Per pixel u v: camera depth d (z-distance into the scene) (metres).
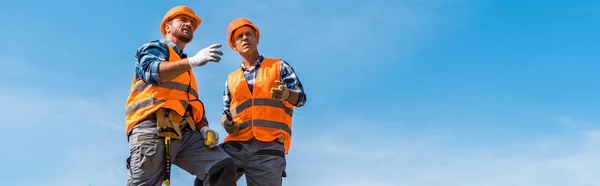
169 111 4.84
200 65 4.50
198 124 5.20
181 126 4.95
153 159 4.76
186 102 4.98
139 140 4.79
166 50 4.91
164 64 4.62
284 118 5.86
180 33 5.15
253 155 5.73
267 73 5.87
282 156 5.80
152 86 4.85
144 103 4.83
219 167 4.88
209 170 4.87
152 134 4.77
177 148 4.88
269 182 5.70
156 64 4.65
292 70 5.83
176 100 4.89
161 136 4.77
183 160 5.01
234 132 5.80
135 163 4.81
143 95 4.86
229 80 6.07
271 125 5.77
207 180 4.93
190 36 5.21
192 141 4.98
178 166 5.10
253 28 6.04
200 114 5.16
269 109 5.79
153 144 4.76
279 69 5.86
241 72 6.00
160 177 4.85
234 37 5.97
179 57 5.02
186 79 5.02
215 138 4.97
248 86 5.89
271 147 5.75
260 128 5.74
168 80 4.69
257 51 6.02
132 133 4.84
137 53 4.93
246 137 5.77
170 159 4.79
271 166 5.71
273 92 5.42
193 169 5.00
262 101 5.80
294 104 5.62
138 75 4.88
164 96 4.84
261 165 5.72
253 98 5.83
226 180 4.89
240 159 5.77
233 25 5.96
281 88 5.43
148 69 4.68
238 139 5.80
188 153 4.98
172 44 5.08
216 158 4.94
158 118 4.77
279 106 5.83
